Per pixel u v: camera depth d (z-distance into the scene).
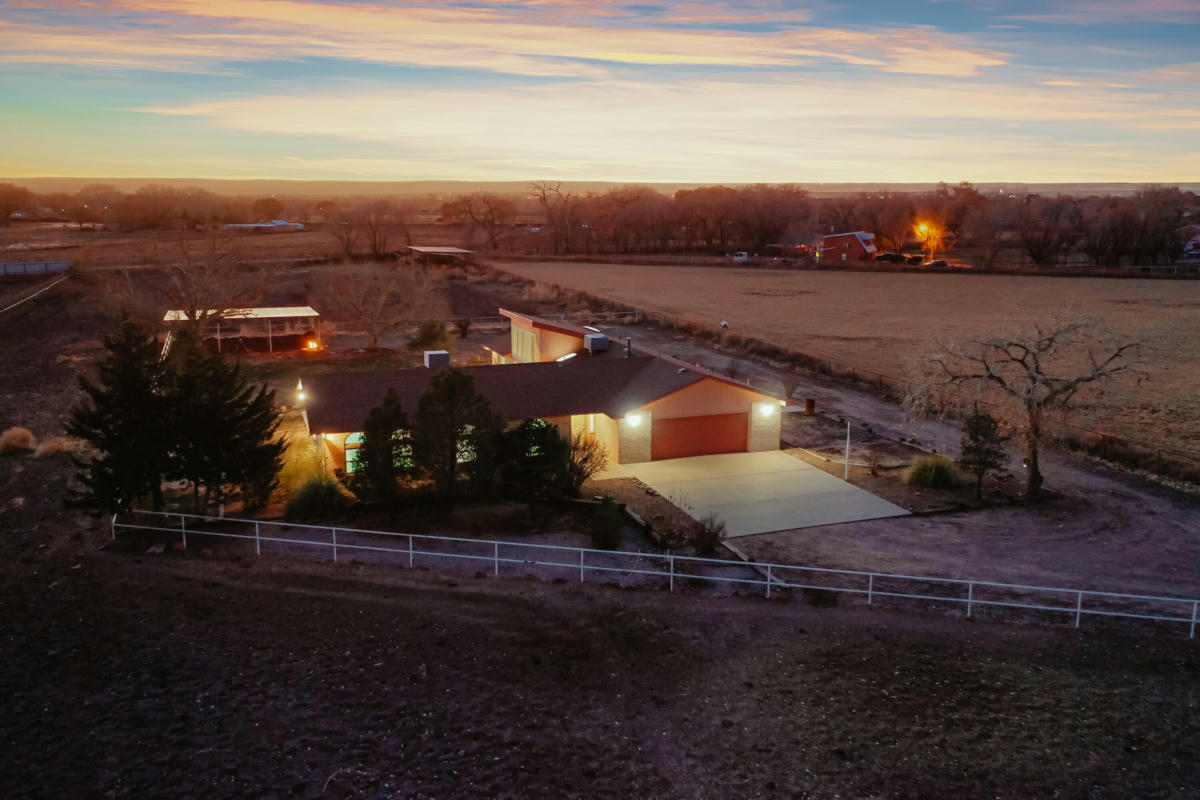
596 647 17.72
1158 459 33.56
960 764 13.85
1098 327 30.59
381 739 14.39
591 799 12.93
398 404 26.48
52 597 20.06
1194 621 18.80
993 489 31.38
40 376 50.66
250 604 19.69
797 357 55.78
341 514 26.61
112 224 185.50
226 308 59.16
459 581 21.17
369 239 146.88
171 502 27.41
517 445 27.56
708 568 23.02
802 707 15.58
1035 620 19.95
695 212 167.62
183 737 14.41
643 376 37.25
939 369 32.69
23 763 13.69
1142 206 119.69
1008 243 144.88
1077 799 12.95
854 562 24.09
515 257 141.62
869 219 161.50
